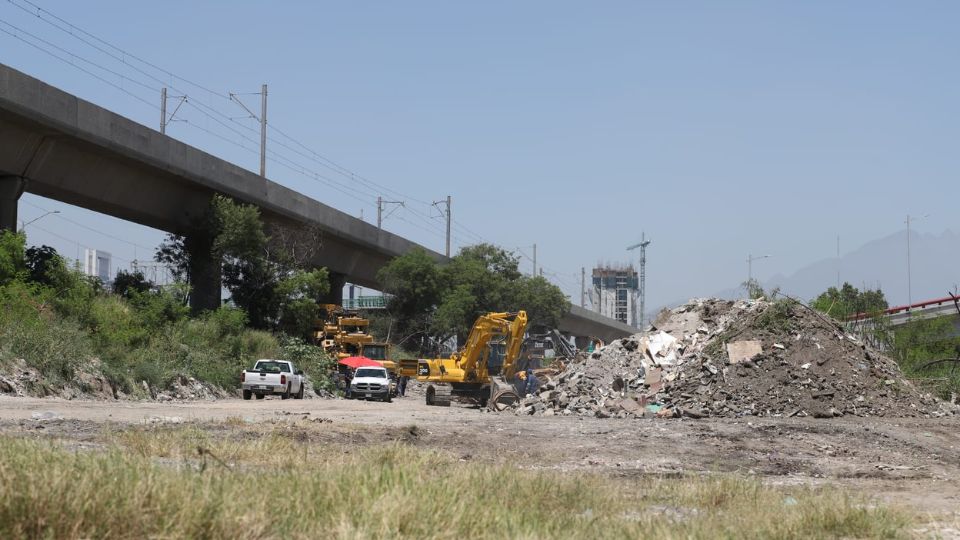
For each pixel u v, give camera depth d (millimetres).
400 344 95812
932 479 17781
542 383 50938
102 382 37844
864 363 35906
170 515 6594
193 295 65000
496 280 102438
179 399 43312
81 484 6629
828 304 59062
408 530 7496
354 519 7520
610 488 12586
